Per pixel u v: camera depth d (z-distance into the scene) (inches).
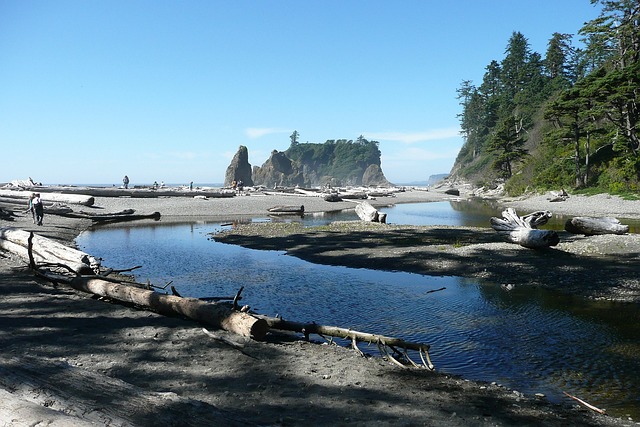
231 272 581.3
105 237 952.3
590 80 1999.3
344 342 317.4
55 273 478.3
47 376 164.6
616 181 1860.2
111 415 136.1
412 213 1649.9
